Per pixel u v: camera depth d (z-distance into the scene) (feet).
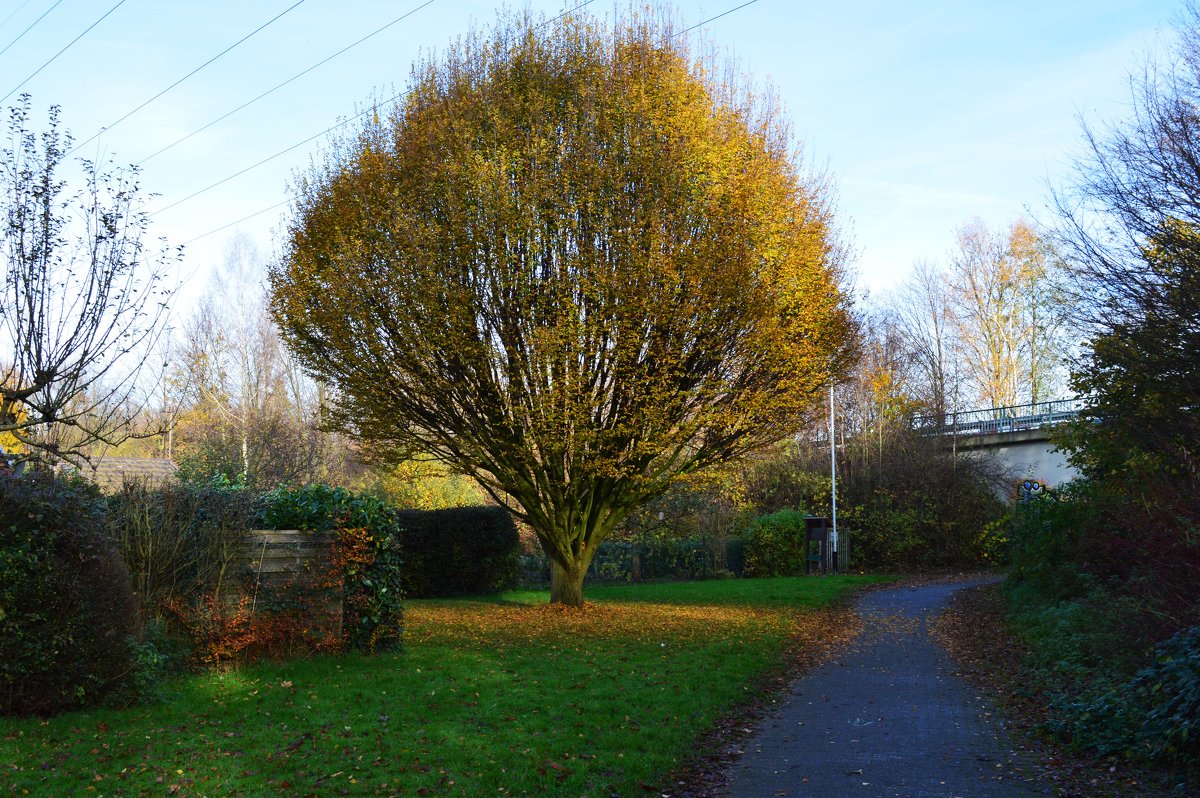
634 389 53.78
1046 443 115.96
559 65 59.36
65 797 19.22
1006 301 143.64
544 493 62.34
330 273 53.36
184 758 22.24
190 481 38.91
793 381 57.21
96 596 26.96
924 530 117.29
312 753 23.17
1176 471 38.55
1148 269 37.78
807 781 23.04
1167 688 22.76
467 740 24.99
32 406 28.17
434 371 54.75
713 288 53.47
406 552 76.07
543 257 53.78
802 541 111.24
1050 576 54.49
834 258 62.90
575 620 56.75
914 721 29.78
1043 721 28.66
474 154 54.13
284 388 132.77
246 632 34.63
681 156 55.11
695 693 32.96
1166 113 37.96
